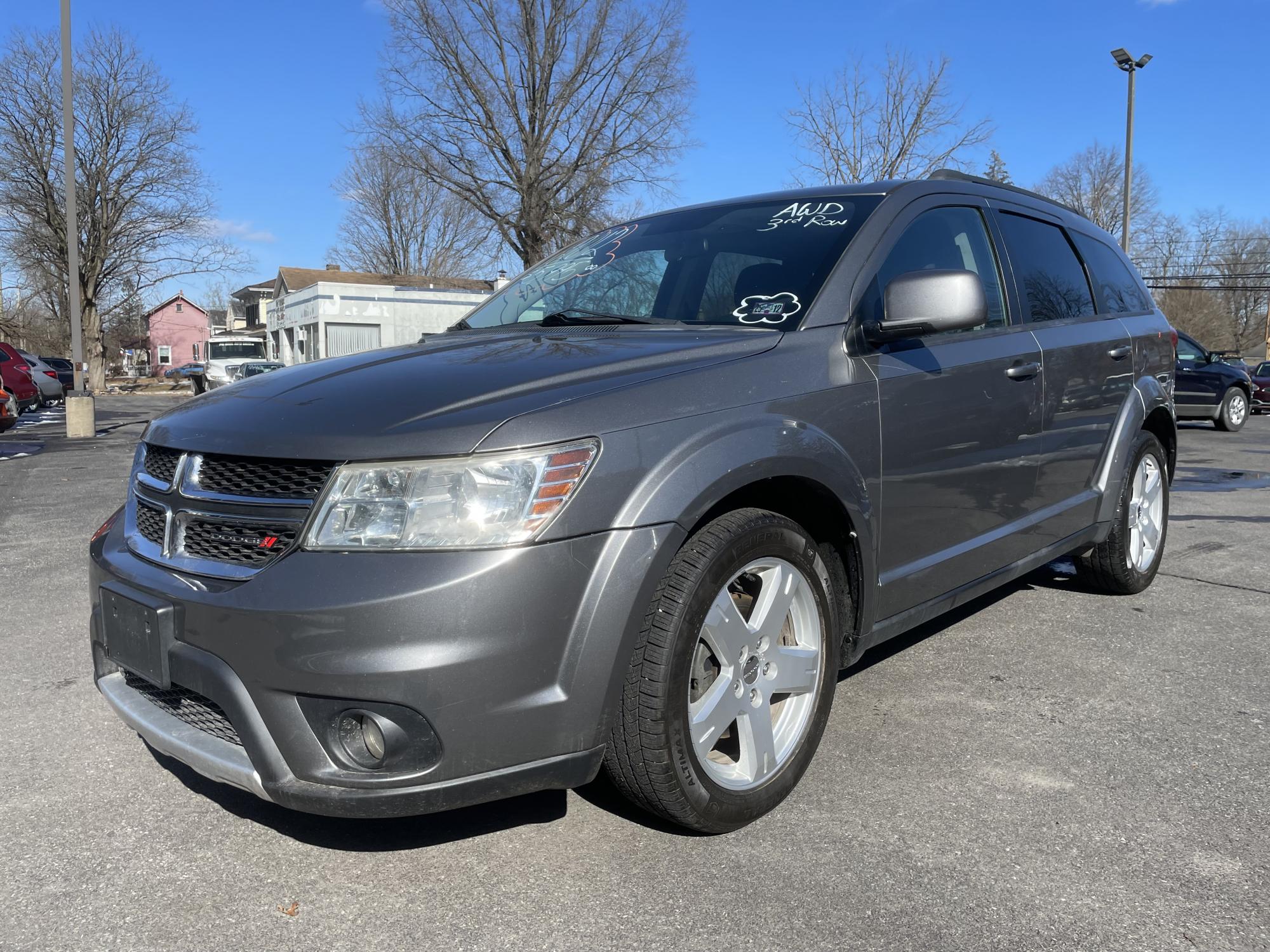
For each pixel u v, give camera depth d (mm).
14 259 41938
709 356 2537
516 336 2939
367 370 2539
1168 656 3793
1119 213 47625
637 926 2074
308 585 1996
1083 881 2225
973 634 4074
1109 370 4113
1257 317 67875
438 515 2012
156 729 2293
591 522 2094
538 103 31938
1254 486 8820
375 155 33469
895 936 2025
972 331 3355
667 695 2193
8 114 39406
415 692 1952
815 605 2602
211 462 2275
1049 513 3750
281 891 2242
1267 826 2471
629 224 3828
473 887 2240
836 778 2754
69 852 2418
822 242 3070
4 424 14531
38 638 4207
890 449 2838
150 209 42125
